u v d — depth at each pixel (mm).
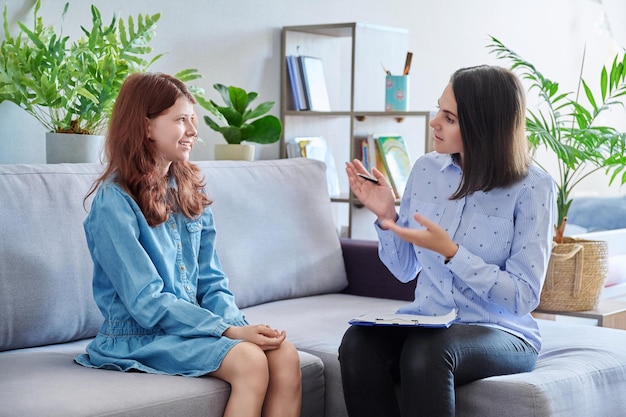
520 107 2211
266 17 3939
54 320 2471
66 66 2859
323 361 2471
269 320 2848
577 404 2201
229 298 2420
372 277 3344
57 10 3182
